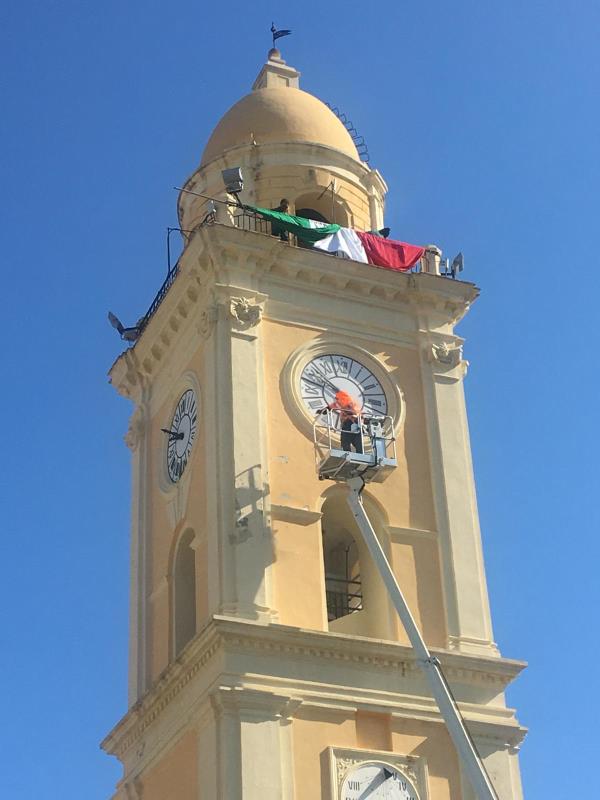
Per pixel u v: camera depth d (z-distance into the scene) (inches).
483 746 1430.9
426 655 1331.2
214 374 1542.8
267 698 1357.0
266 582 1432.1
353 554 1619.1
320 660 1406.3
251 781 1315.2
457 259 1726.1
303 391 1574.8
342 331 1633.9
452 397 1647.4
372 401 1608.0
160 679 1461.6
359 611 1536.7
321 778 1354.6
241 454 1498.5
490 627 1515.7
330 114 1900.8
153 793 1471.5
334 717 1387.8
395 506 1556.3
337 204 1812.3
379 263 1700.3
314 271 1640.0
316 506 1507.1
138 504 1694.1
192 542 1544.0
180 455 1626.5
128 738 1540.4
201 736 1371.8
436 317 1690.5
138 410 1754.4
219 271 1595.7
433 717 1422.2
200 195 1672.0
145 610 1619.1
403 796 1376.7
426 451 1605.6
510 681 1477.6
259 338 1579.7
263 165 1804.9
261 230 1701.5
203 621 1453.0
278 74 1980.8
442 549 1545.3
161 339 1707.7
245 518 1461.6
